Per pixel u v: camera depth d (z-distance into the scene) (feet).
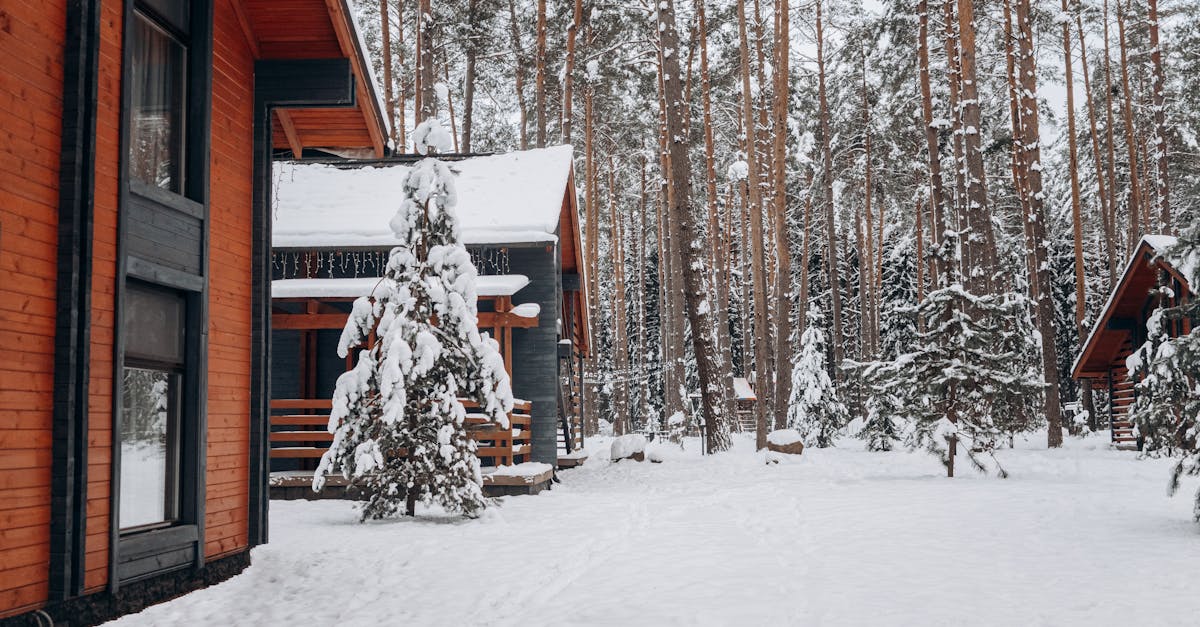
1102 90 147.02
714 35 128.88
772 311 150.71
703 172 152.46
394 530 43.50
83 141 24.90
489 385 47.93
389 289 47.55
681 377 124.36
